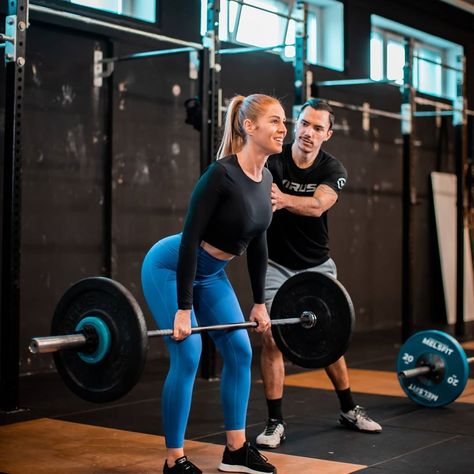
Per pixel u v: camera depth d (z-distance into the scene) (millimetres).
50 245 4762
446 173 7977
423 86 8102
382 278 7246
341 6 6820
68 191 4855
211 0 4590
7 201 3619
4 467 2658
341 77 6781
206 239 2447
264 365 3023
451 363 3617
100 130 5027
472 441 3043
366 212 7070
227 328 2461
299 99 5215
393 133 7383
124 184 5148
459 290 6953
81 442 3021
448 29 7957
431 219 7793
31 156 4660
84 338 2227
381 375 4691
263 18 6152
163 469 2463
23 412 3602
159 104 5363
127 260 5176
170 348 2436
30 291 4660
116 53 5062
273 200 2926
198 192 2350
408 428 3268
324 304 2826
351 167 6898
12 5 3598
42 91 4711
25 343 4637
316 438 3088
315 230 3098
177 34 5477
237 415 2551
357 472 2598
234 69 5875
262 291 2604
